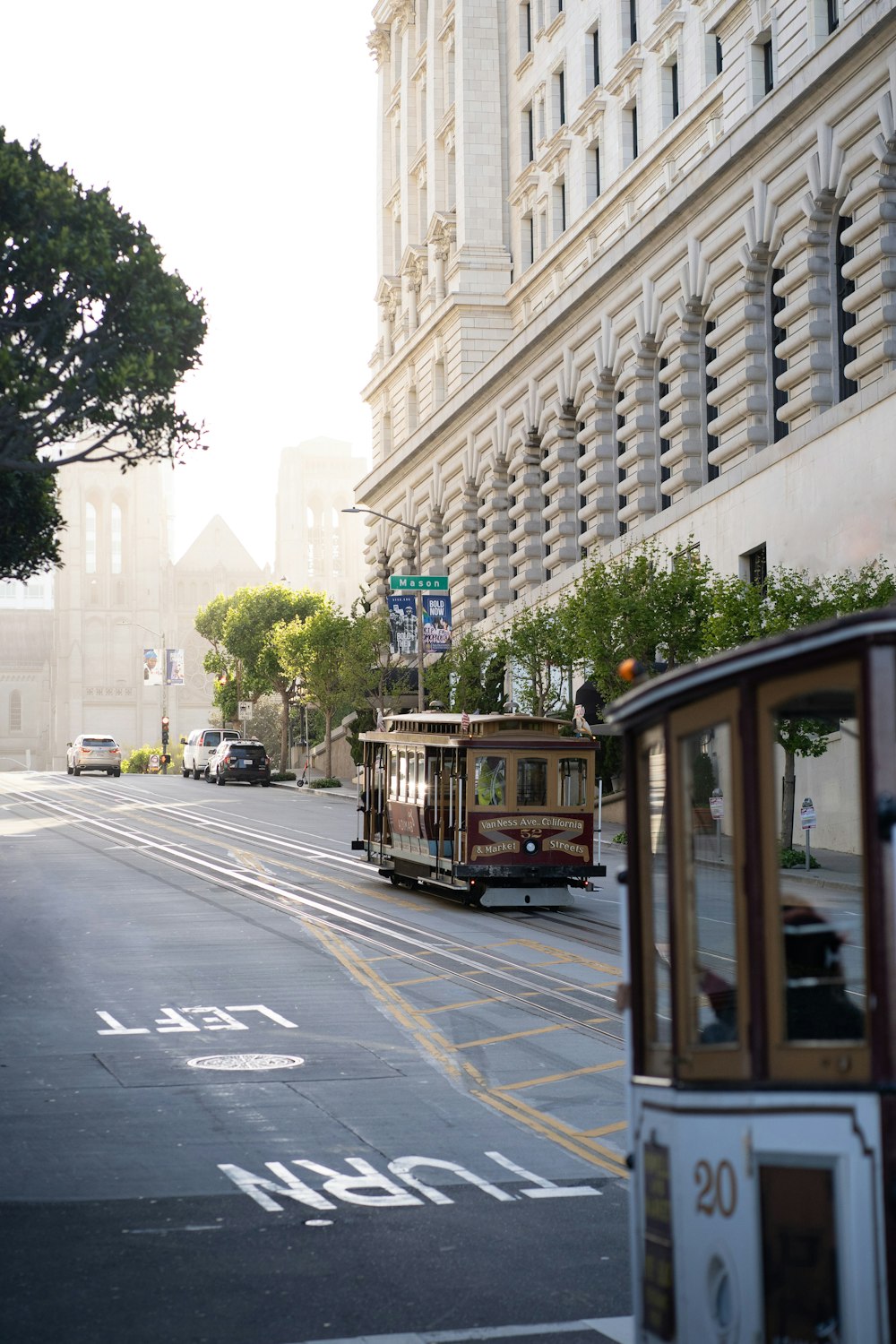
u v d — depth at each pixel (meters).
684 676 6.09
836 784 15.26
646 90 54.62
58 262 19.84
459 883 28.94
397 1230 10.54
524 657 49.38
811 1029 5.91
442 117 75.81
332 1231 10.52
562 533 58.91
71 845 41.84
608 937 25.58
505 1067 16.00
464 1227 10.62
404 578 57.38
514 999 19.91
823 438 37.41
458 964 22.67
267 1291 9.23
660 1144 6.27
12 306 20.77
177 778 82.56
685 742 6.20
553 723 29.27
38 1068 15.81
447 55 74.88
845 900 6.48
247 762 72.75
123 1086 15.04
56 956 23.27
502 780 28.58
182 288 21.20
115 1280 9.44
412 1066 16.02
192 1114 13.96
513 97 70.62
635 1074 6.68
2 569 29.72
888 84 35.81
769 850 5.71
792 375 40.50
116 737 171.12
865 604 31.77
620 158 57.16
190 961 22.80
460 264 71.31
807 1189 5.35
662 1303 6.24
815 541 37.72
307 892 31.77
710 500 44.16
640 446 50.91
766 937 5.68
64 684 171.25
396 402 83.38
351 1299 9.08
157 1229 10.55
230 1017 18.64
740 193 42.81
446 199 75.81
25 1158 12.45
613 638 41.16
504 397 64.19
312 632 70.81
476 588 69.25
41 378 19.86
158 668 110.75
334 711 84.44
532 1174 12.05
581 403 57.53
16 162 19.92
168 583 178.88
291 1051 16.72
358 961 22.88
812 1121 5.35
